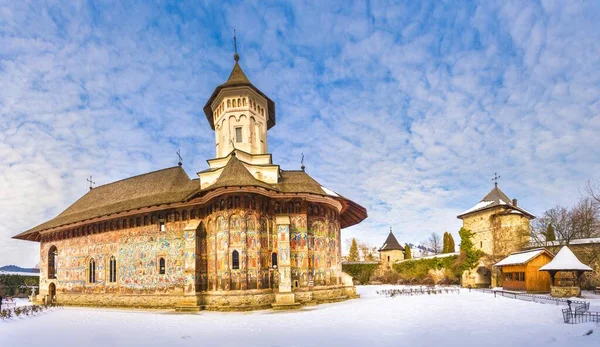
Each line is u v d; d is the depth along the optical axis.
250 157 45.03
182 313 35.22
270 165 43.69
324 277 42.53
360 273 86.19
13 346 21.25
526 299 37.44
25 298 68.00
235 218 37.31
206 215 39.97
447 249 85.19
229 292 36.00
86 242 48.41
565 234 64.31
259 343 19.84
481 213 67.88
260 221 38.47
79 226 49.50
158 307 40.62
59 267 51.03
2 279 73.25
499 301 36.69
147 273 42.16
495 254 64.38
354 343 19.34
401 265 82.44
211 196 38.12
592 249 53.44
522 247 61.31
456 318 26.66
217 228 38.03
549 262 43.72
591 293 44.19
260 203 38.75
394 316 28.23
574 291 39.19
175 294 40.09
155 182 48.62
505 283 51.12
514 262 48.50
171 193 44.81
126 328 26.42
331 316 29.09
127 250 44.09
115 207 46.62
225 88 46.16
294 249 40.00
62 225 49.72
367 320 26.61
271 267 38.66
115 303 43.81
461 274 68.75
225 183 37.16
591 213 66.62
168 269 41.03
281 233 38.16
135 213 43.66
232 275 36.44
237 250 36.84
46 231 52.94
